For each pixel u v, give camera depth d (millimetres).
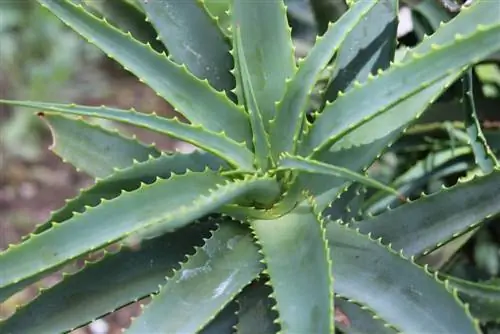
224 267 1077
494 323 1223
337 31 1069
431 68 1032
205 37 1174
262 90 1122
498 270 1378
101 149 1202
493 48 1016
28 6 3479
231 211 1084
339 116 1078
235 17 1122
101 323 2572
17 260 1038
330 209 1162
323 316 992
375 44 1169
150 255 1128
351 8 1068
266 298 1104
